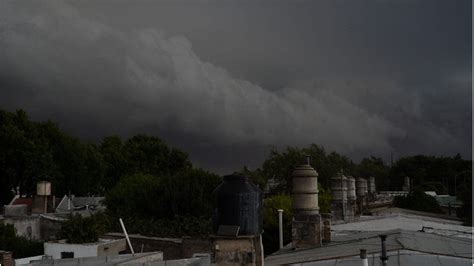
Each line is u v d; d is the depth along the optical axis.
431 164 105.31
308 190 18.92
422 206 52.47
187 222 45.69
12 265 29.47
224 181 11.12
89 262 18.27
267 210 36.78
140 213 49.06
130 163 91.69
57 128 73.31
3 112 66.25
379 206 51.81
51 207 63.62
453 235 19.09
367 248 14.62
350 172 74.56
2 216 46.97
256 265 10.62
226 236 10.60
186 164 98.44
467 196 40.78
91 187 80.31
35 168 65.06
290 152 69.06
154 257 19.38
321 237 18.80
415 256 13.18
